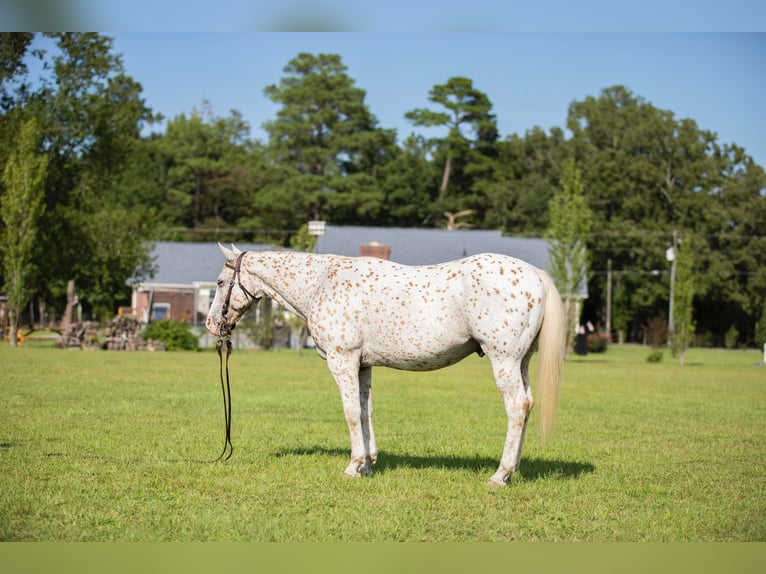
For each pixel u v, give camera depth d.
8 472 8.61
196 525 6.85
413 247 52.78
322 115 72.88
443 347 8.27
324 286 8.77
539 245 54.12
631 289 72.50
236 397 16.45
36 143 37.03
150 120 79.25
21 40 41.16
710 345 68.56
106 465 9.06
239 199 76.69
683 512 7.46
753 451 10.96
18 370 21.61
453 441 11.40
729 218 70.81
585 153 79.38
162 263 53.75
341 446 10.66
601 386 22.05
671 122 74.88
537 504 7.62
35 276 42.44
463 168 79.50
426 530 6.81
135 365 24.94
